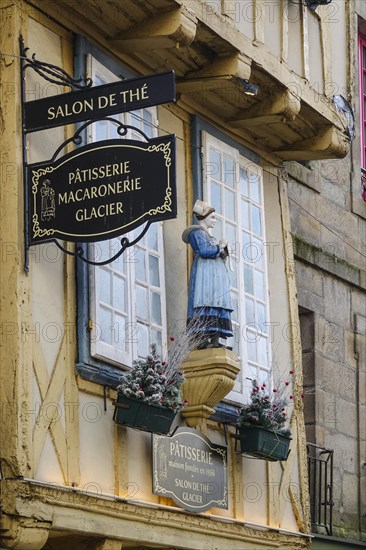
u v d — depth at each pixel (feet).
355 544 55.11
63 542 40.83
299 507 49.44
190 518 43.55
